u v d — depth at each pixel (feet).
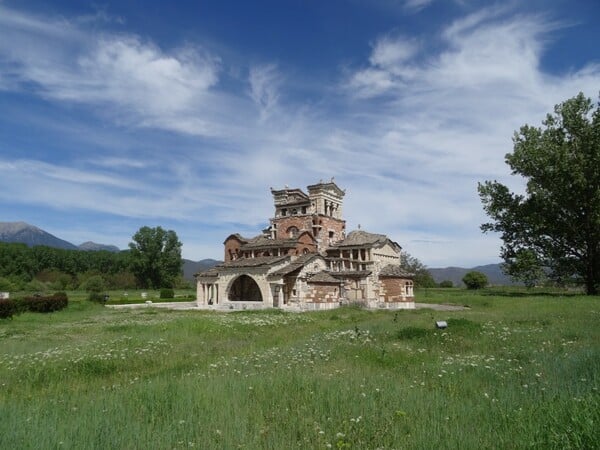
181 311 172.24
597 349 48.34
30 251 495.82
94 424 29.73
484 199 222.07
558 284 212.84
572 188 192.54
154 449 25.59
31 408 34.88
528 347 56.49
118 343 72.64
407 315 120.88
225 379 42.37
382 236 203.92
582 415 26.23
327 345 66.03
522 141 210.38
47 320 132.16
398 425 28.37
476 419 29.07
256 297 212.64
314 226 207.51
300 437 27.07
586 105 196.44
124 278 470.39
